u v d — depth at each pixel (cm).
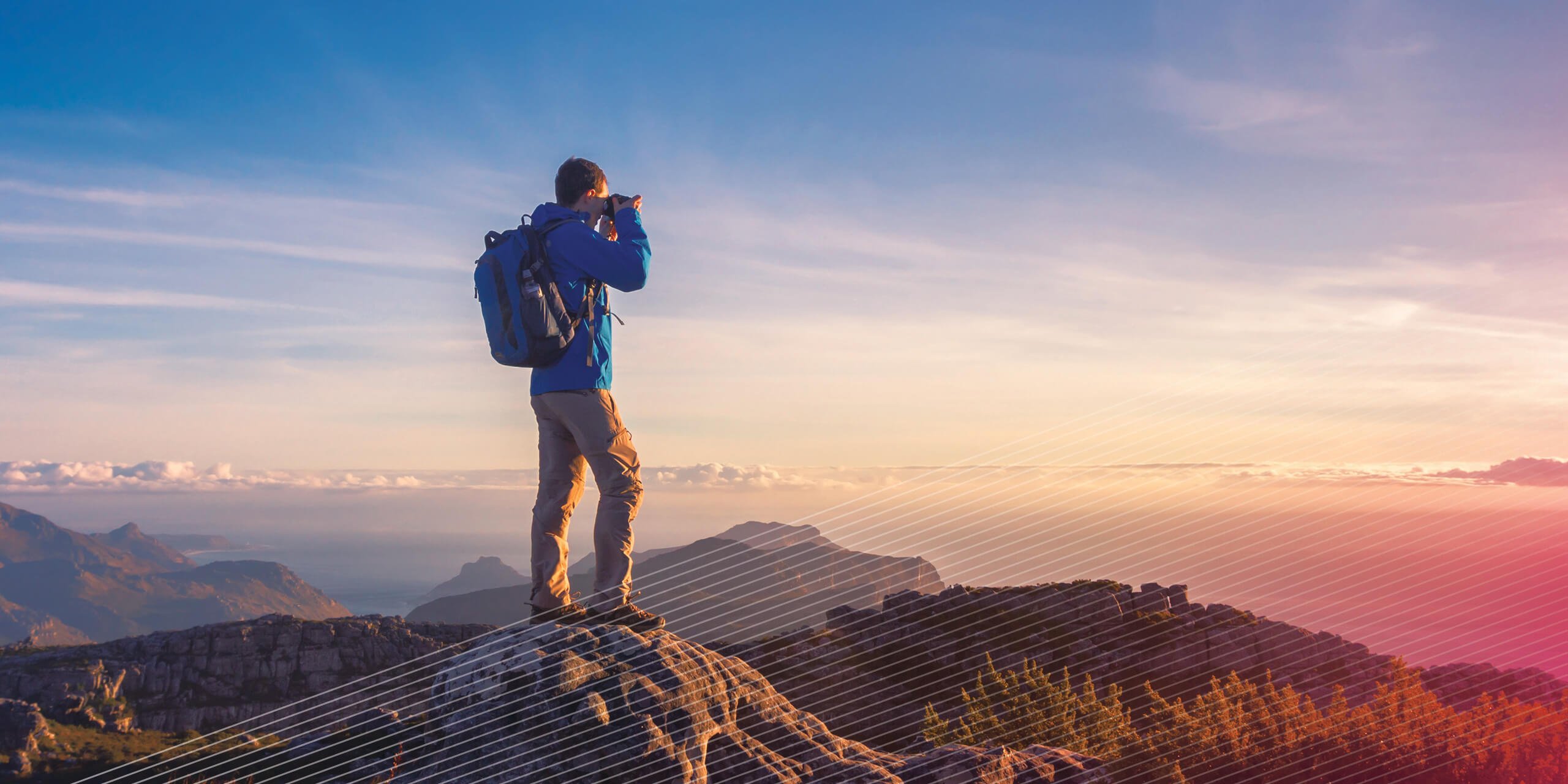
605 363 621
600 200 643
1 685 10012
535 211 637
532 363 595
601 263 598
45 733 9200
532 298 582
